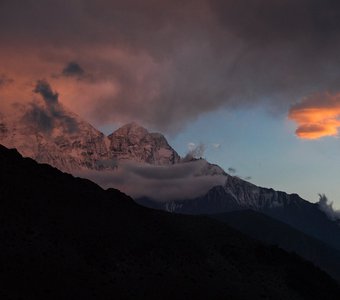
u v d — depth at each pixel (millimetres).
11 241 73812
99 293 73062
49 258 74375
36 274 70188
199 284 86125
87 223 87812
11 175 89688
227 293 86875
